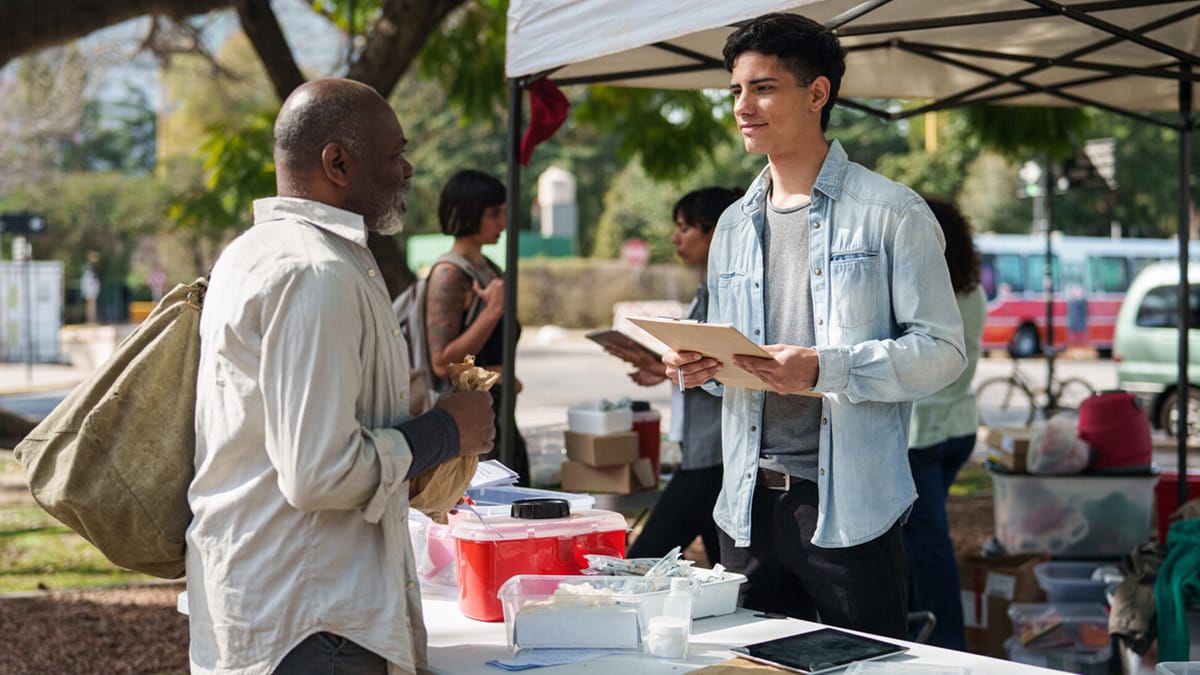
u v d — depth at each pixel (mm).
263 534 1950
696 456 3803
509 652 2215
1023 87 5047
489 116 9992
